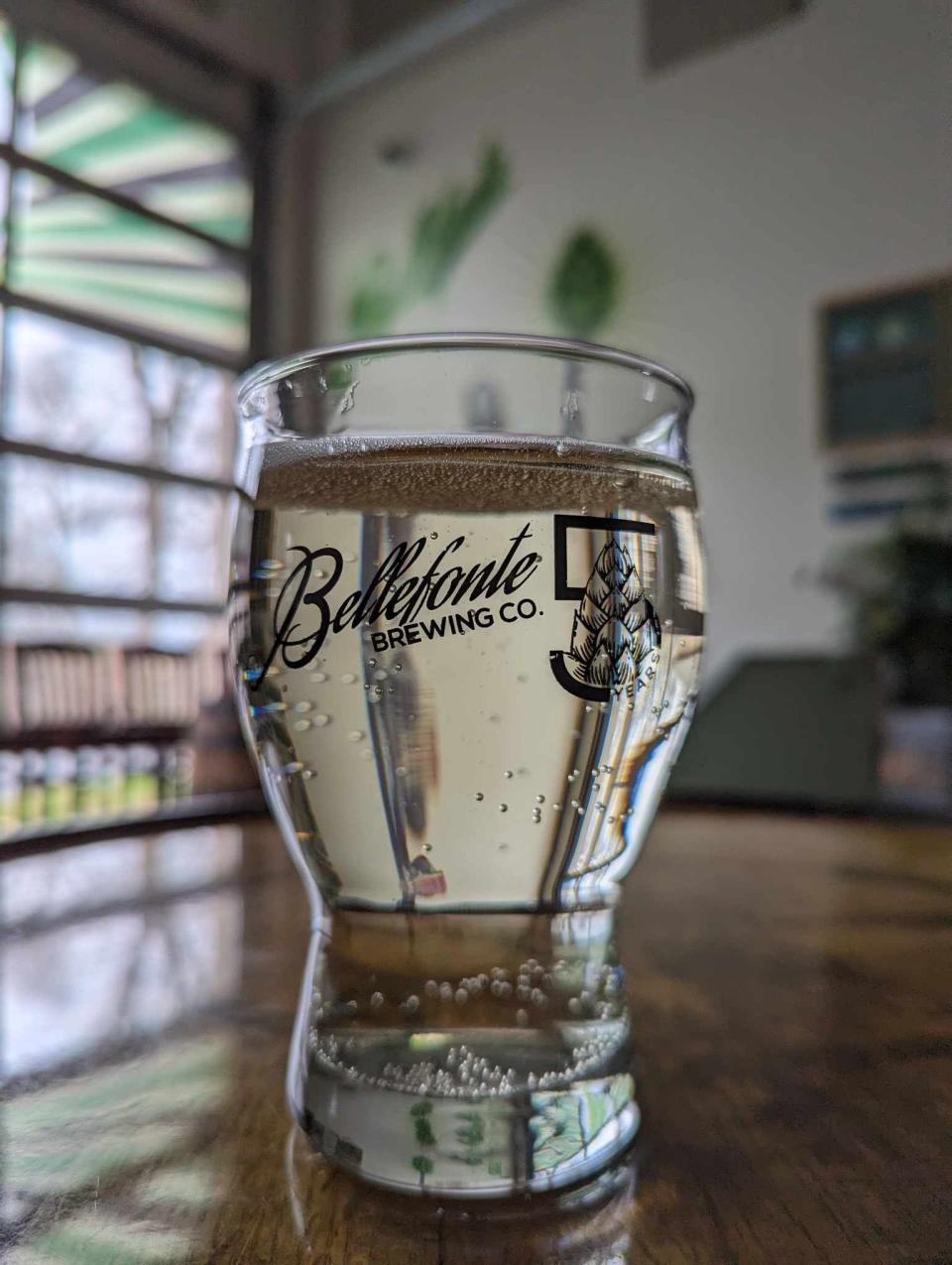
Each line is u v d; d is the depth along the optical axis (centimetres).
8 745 129
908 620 128
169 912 20
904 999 15
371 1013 10
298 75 200
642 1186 9
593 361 11
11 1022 14
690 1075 12
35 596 167
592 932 11
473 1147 9
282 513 11
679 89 162
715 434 156
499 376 11
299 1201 9
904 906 21
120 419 183
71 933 19
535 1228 8
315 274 209
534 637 10
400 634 10
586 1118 10
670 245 162
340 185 206
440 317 190
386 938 10
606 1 171
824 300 147
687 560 12
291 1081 11
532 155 179
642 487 11
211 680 164
